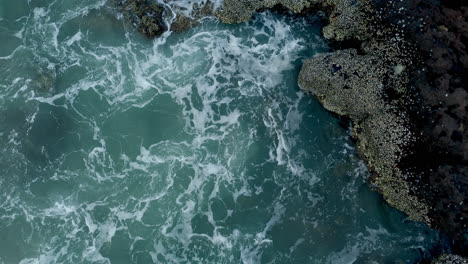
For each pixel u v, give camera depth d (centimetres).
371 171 3462
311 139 3575
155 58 3781
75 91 3669
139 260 3184
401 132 3469
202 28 3872
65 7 3894
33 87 3656
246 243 3259
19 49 3784
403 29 3719
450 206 3331
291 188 3431
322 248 3272
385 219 3369
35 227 3256
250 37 3872
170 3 3891
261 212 3353
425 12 3753
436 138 3444
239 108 3650
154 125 3578
